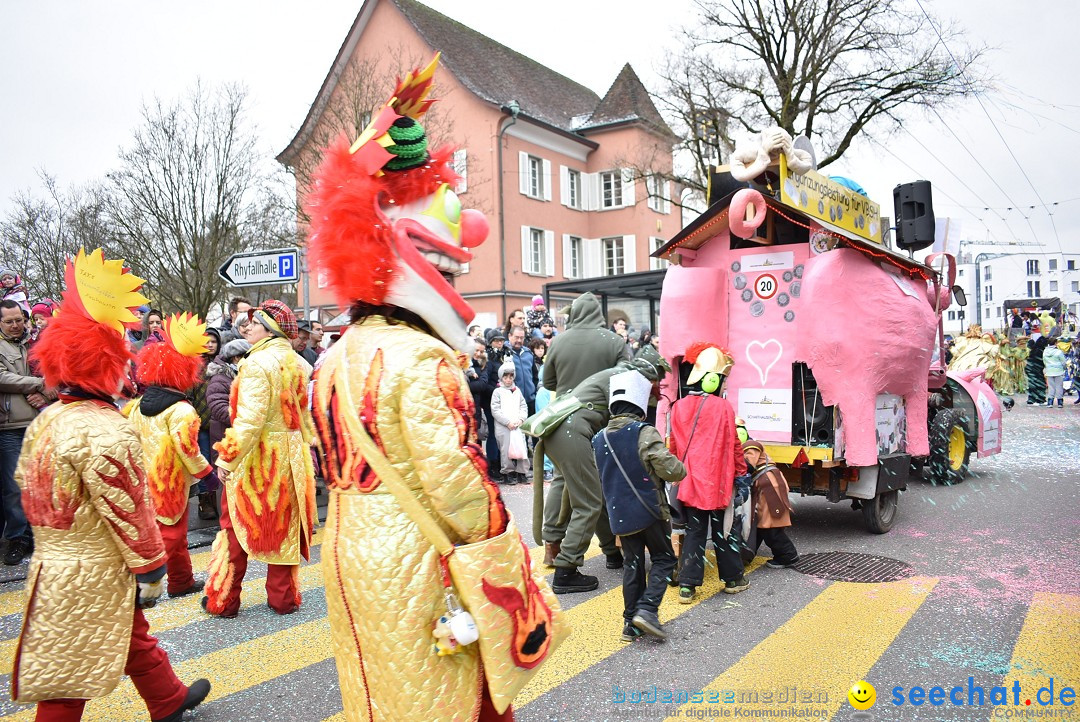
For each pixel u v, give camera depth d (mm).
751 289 6797
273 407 4816
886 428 6598
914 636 4426
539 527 5926
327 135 15875
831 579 5559
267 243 18000
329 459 2127
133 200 17375
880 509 6762
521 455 9773
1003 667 3990
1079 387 20016
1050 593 5090
